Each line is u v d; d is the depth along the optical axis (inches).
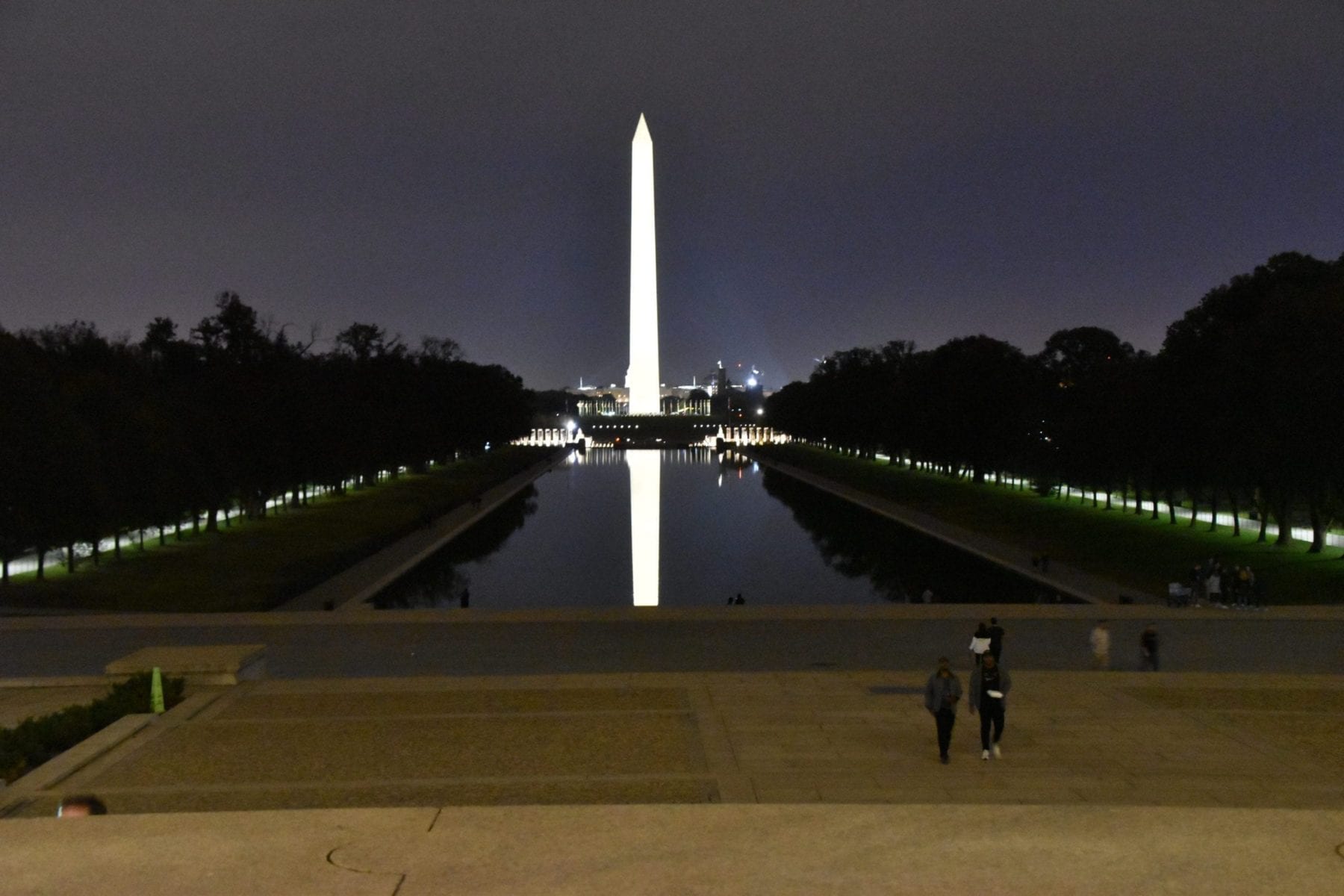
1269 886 490.6
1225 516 4333.2
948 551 3730.3
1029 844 542.6
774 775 932.0
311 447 4475.9
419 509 4808.1
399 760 973.8
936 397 6181.1
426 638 1781.5
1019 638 1745.8
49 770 927.7
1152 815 581.6
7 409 2632.9
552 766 954.7
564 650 1680.6
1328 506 3070.9
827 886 495.2
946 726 971.3
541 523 4589.1
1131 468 4185.5
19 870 520.7
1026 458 5359.3
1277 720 1120.2
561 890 494.3
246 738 1050.1
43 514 2650.1
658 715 1144.2
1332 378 2701.8
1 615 2292.1
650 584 3125.0
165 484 3161.9
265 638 1782.7
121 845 551.8
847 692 1248.2
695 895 487.8
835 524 4542.3
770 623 1889.8
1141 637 1635.1
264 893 493.4
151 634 1817.2
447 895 490.3
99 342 4564.5
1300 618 1903.3
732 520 4677.7
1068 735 1064.2
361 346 7062.0
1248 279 3705.7
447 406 7303.2
